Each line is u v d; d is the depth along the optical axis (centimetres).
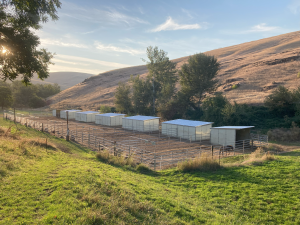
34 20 2008
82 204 776
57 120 5953
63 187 920
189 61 5531
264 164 1627
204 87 5350
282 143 2920
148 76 6638
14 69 2159
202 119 4741
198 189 1270
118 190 984
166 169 1739
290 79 6206
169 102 5828
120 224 678
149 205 870
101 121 5338
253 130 3728
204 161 1658
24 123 4409
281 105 3966
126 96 6906
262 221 913
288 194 1122
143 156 2191
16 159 1268
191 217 868
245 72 7938
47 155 1636
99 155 2002
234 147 2756
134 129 4366
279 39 11788
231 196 1148
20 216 677
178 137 3541
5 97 8700
